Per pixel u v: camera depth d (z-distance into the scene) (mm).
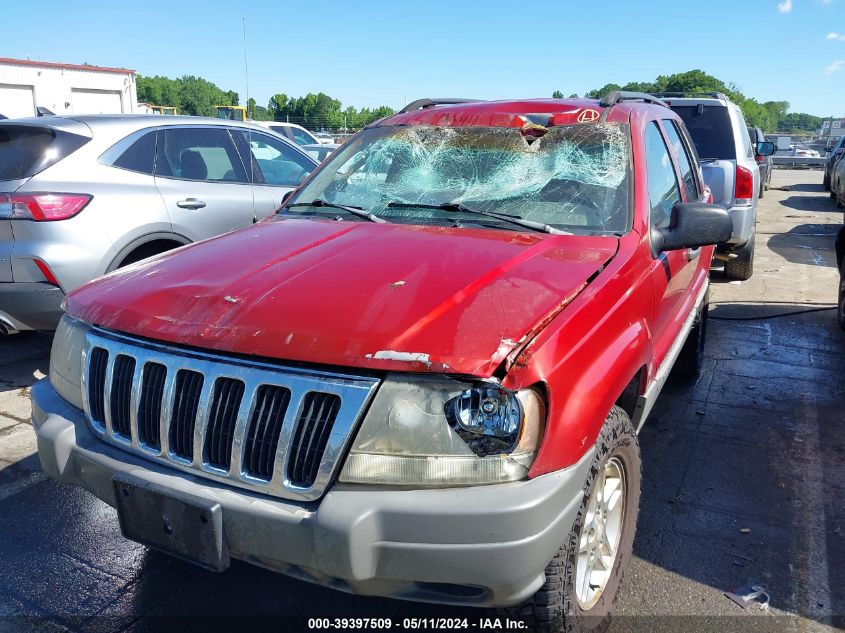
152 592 2891
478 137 3566
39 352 5773
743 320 6773
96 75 32344
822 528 3285
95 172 4934
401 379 2016
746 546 3148
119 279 2785
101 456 2398
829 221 14016
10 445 4172
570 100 3852
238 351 2160
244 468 2137
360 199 3469
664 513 3416
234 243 2975
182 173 5496
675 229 3119
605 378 2273
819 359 5652
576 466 2109
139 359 2354
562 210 3107
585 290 2426
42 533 3305
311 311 2221
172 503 2168
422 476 1977
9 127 4949
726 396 4883
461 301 2236
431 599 2066
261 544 2061
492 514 1910
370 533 1944
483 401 1976
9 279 4609
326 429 2039
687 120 7449
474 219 3098
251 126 6191
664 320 3389
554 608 2193
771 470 3838
